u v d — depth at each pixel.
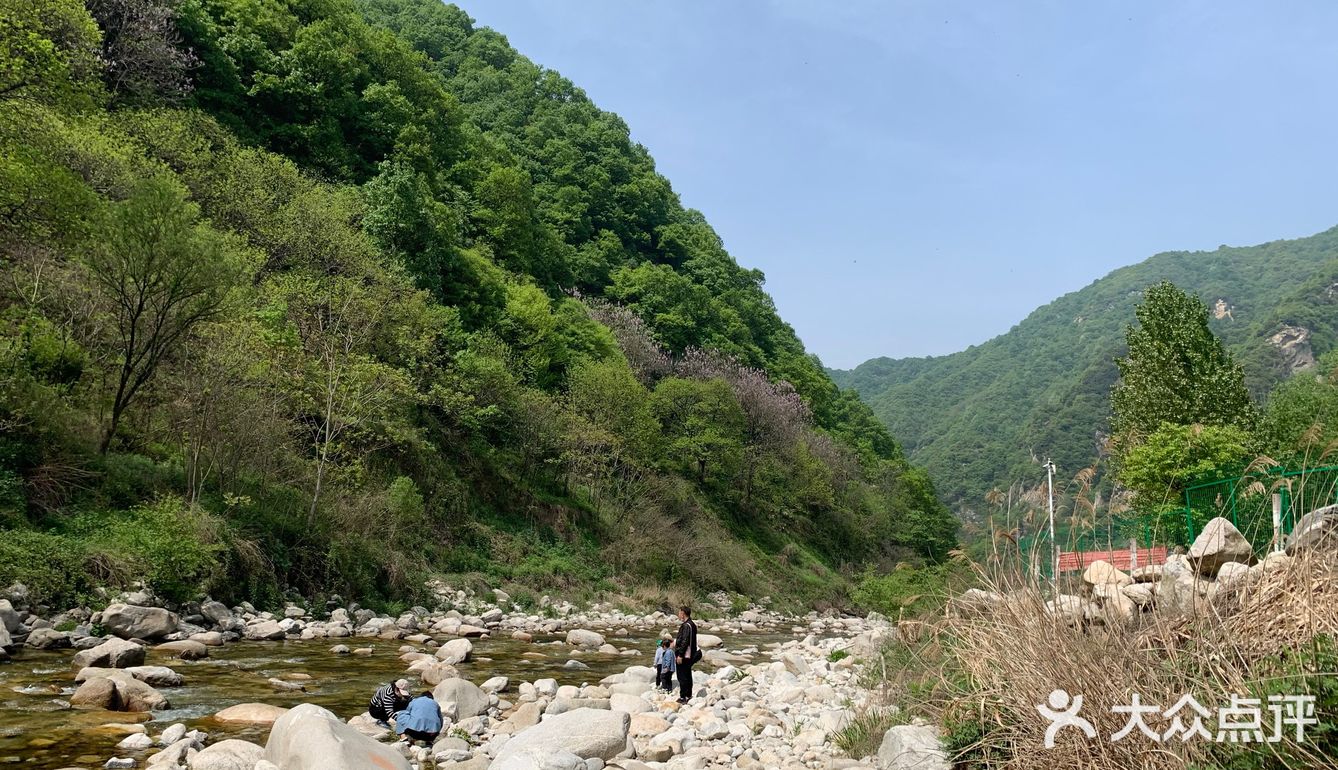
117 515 18.14
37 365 20.28
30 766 7.04
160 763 7.09
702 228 117.56
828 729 9.27
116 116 34.00
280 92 53.16
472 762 8.03
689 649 12.16
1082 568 6.32
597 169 99.44
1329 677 4.49
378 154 60.38
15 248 22.72
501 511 37.44
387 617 21.86
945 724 6.73
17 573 14.60
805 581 54.06
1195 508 10.16
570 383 48.84
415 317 36.22
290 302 30.36
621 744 8.30
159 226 19.84
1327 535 5.34
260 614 18.67
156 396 22.84
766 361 93.94
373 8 119.19
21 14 22.38
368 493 27.34
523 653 18.31
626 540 41.25
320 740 6.44
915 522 77.88
